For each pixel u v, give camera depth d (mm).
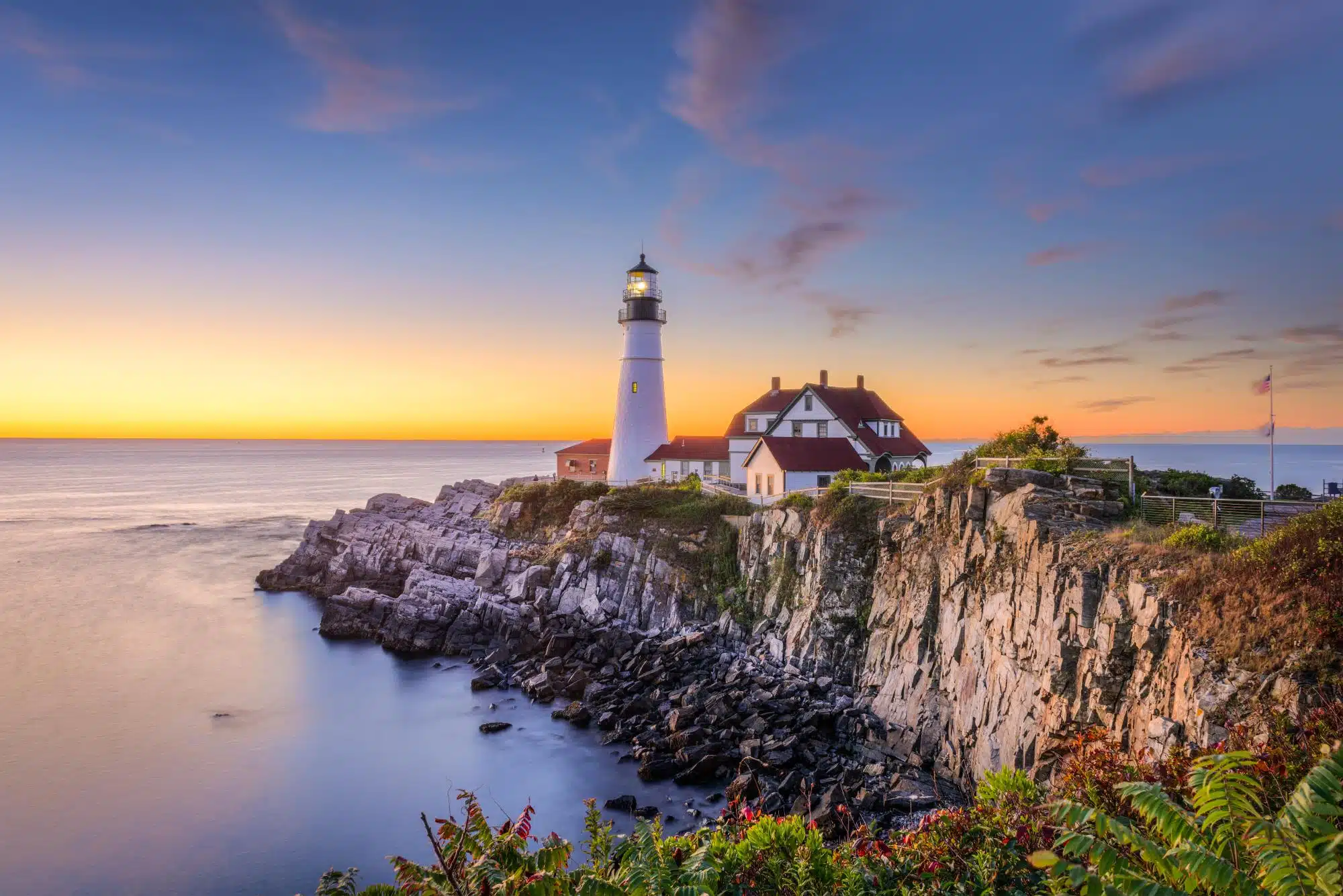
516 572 62156
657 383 85000
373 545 72188
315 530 75500
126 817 29828
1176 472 36781
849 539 41906
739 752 32562
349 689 44219
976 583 31594
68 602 64125
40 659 48781
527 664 47031
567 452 97750
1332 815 7309
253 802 31031
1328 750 8438
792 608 44438
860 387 76125
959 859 10836
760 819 11750
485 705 41406
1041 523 28500
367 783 32500
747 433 80938
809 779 29312
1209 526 24719
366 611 57219
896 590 37531
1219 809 7957
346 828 29141
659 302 84750
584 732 37438
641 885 9453
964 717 29703
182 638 54344
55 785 32312
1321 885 6660
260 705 41406
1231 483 36188
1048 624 25453
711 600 52125
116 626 57031
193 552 89500
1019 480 32719
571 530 65562
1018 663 27062
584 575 57500
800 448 60281
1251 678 17156
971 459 38781
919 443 71688
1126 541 25375
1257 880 7188
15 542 96062
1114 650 22359
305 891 25469
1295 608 17781
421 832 28844
